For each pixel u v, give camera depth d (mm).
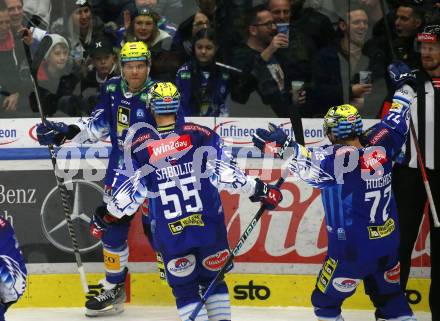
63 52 20594
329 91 20688
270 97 20594
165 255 17000
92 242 20562
